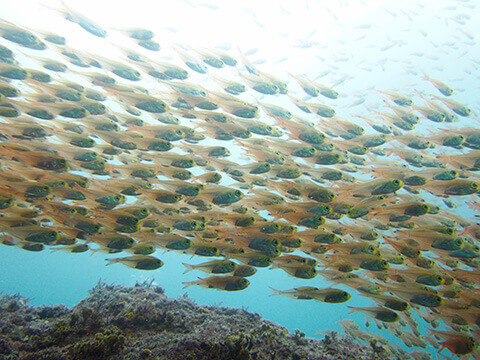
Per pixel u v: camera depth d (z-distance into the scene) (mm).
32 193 361
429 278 360
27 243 375
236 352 343
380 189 389
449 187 391
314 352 434
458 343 347
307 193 405
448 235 374
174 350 357
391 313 360
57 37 432
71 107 403
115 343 354
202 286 376
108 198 398
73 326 425
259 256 377
